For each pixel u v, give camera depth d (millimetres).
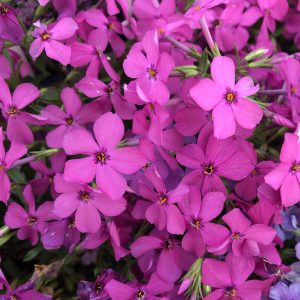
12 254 142
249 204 116
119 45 137
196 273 113
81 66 134
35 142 130
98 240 120
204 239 112
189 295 117
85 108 124
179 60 131
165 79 113
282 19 157
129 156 110
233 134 108
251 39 161
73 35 130
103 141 110
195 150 113
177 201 109
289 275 122
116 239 113
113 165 110
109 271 122
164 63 114
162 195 112
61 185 113
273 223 121
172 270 118
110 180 110
